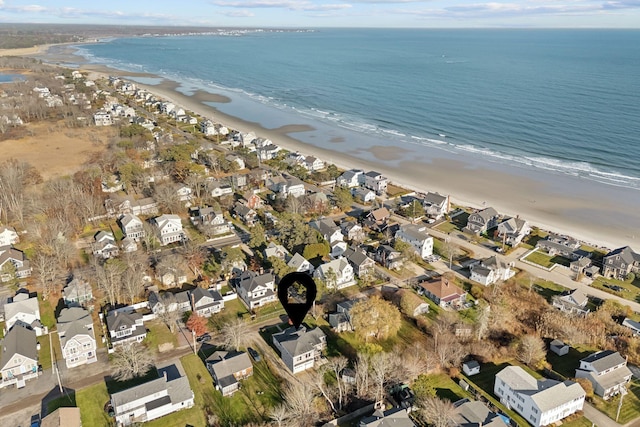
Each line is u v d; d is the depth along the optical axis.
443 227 122.38
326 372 70.69
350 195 132.50
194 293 85.75
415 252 105.75
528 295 91.56
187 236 111.56
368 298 86.50
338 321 80.62
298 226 108.12
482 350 74.62
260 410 63.81
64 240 101.69
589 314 84.06
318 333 75.69
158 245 108.31
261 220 123.62
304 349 71.38
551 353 76.50
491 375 71.19
